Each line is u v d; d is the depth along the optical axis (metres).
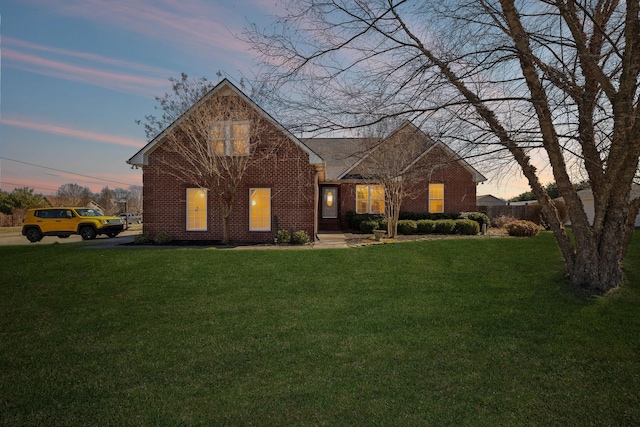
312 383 3.82
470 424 3.12
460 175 20.44
